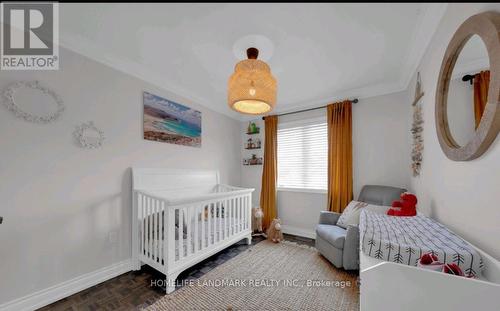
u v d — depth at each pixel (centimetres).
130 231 220
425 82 178
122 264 211
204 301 167
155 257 194
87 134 189
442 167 145
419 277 79
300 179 344
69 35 172
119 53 199
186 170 285
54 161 170
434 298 76
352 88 280
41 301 160
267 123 368
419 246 101
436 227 133
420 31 161
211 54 200
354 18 150
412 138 226
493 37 83
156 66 224
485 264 90
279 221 314
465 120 110
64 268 173
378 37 172
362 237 121
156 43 183
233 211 272
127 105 222
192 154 301
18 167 154
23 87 156
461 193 119
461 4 116
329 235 225
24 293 154
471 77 104
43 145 165
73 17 152
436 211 157
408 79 238
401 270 82
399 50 190
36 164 161
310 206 330
